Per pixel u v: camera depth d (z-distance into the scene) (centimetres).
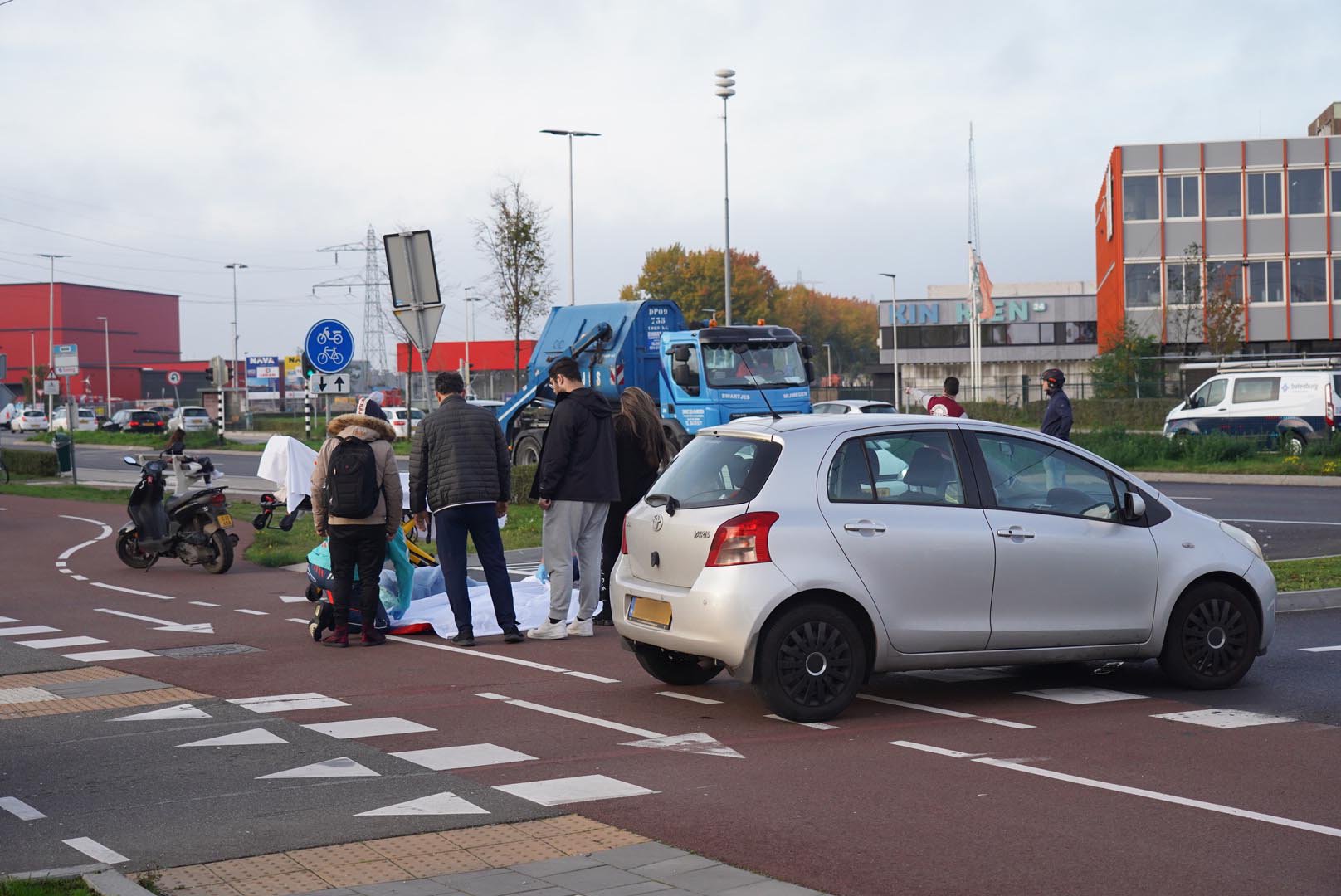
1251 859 509
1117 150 5741
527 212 4572
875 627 772
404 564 1121
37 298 14162
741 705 816
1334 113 7144
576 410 1070
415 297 1341
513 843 535
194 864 512
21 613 1252
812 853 522
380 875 495
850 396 6438
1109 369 5038
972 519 799
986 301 6612
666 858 513
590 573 1094
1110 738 718
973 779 634
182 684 902
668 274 9981
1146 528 841
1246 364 3061
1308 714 776
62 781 648
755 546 756
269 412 9150
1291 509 2034
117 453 5450
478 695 852
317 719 782
